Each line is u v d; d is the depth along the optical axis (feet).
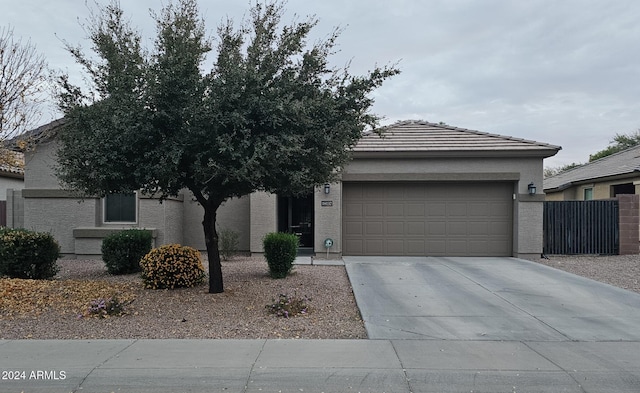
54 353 19.54
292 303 26.61
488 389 16.35
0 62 33.68
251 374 17.38
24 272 33.45
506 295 30.86
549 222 48.98
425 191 48.93
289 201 54.29
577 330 23.39
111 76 24.97
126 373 17.42
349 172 48.16
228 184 26.23
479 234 48.78
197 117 23.02
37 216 46.16
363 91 27.14
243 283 33.53
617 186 68.49
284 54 26.21
